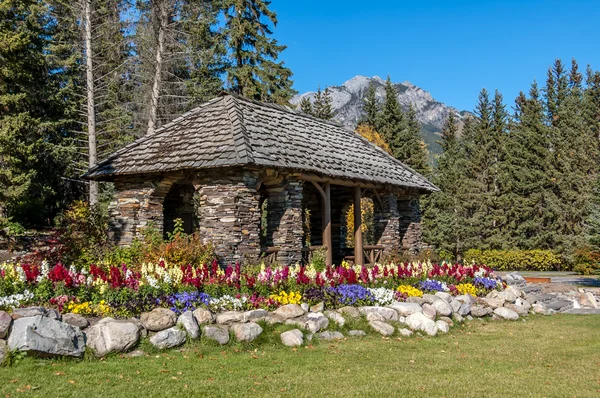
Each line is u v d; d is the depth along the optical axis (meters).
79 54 27.88
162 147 14.47
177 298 8.91
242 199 12.84
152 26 26.89
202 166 12.53
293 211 14.45
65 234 13.64
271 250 13.73
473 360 8.46
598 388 6.81
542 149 35.22
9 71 22.11
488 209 36.56
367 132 41.91
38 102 25.72
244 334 8.41
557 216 33.62
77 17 25.12
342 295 10.88
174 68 30.62
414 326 10.66
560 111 37.81
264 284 10.23
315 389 6.38
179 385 6.30
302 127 17.83
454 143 48.03
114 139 29.05
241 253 12.64
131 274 9.23
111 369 6.76
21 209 24.41
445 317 11.69
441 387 6.65
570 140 35.59
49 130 26.20
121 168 14.14
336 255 20.41
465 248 34.06
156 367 6.99
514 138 38.38
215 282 9.70
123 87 30.94
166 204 17.31
